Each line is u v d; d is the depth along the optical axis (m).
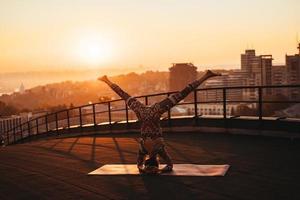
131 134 18.97
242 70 106.50
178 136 14.82
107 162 10.37
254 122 13.44
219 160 9.69
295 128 12.30
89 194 7.31
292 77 97.50
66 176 8.90
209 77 8.66
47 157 11.98
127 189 7.49
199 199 6.66
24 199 7.27
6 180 8.84
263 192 6.88
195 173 8.38
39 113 168.25
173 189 7.31
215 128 14.74
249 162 9.31
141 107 8.73
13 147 16.64
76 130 24.89
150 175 8.43
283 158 9.62
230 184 7.46
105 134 21.47
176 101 8.63
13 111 199.25
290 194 6.71
